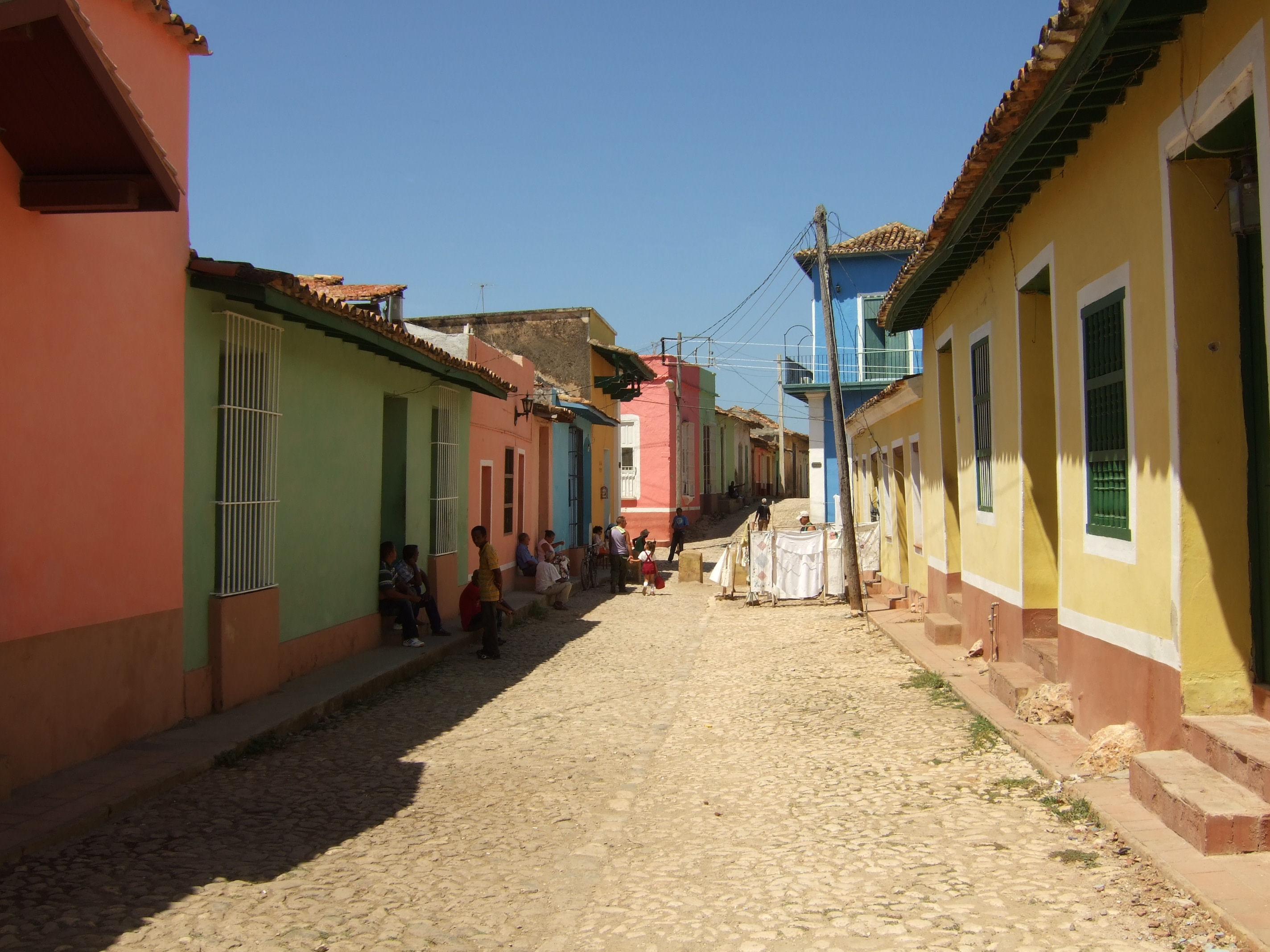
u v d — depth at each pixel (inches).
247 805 264.8
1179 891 177.8
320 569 452.8
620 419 1519.4
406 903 199.0
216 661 357.7
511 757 325.4
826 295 721.6
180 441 334.0
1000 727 309.7
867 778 283.9
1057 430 313.9
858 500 951.0
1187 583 225.6
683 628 684.7
